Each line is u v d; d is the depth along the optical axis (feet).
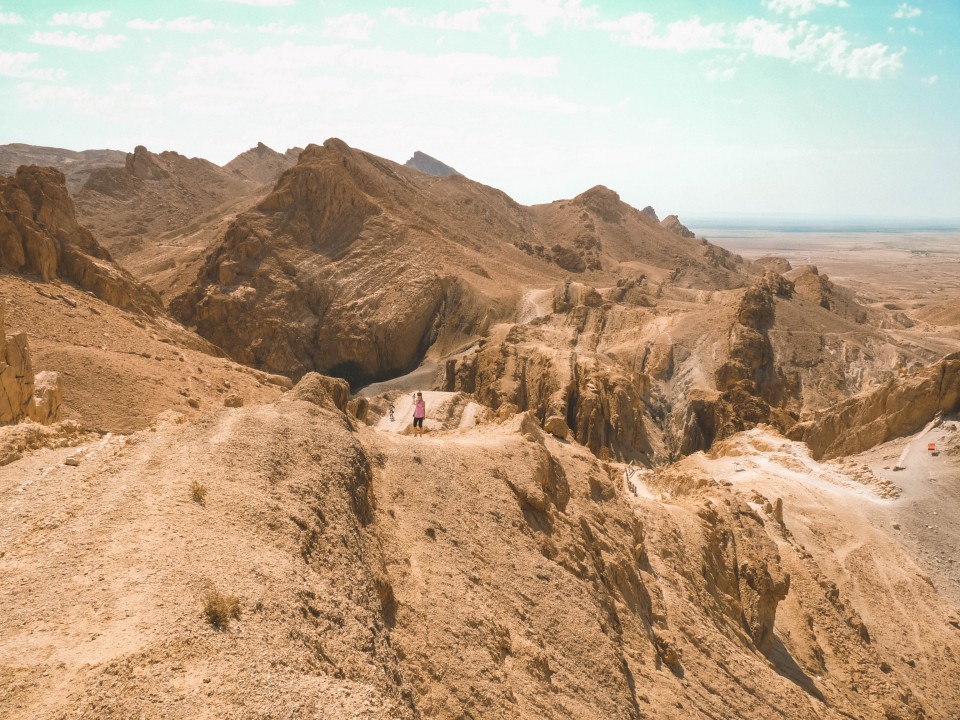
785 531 126.93
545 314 456.45
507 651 49.62
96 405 133.28
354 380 440.04
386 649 40.47
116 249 639.35
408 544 54.39
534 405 279.49
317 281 465.88
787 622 105.29
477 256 552.41
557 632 55.77
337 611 39.68
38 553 39.37
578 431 254.88
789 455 183.93
